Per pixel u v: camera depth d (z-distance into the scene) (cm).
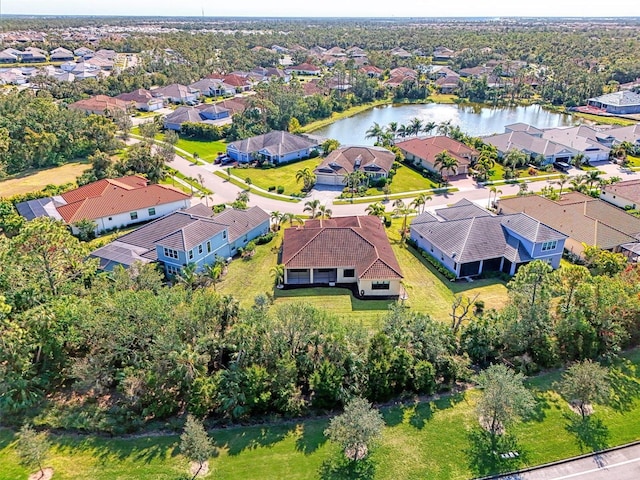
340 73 16712
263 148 9831
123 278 4409
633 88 16488
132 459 3112
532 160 9838
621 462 3142
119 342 3484
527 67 19875
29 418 3381
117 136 11231
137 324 3538
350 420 3016
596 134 10819
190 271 4862
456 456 3169
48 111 9825
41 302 3822
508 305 4288
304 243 5600
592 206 6712
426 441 3272
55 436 3291
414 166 9650
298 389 3591
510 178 8962
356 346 3728
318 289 5281
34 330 3459
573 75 16912
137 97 14200
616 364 4025
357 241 5538
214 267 5341
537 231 5544
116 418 3344
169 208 7181
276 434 3322
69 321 3572
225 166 9556
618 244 5878
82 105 12456
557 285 4197
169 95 15175
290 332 3716
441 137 10250
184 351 3369
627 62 18525
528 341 3953
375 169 8681
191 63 19012
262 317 3825
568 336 3966
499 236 5734
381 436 3094
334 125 13475
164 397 3406
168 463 3081
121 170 8250
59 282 4212
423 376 3609
